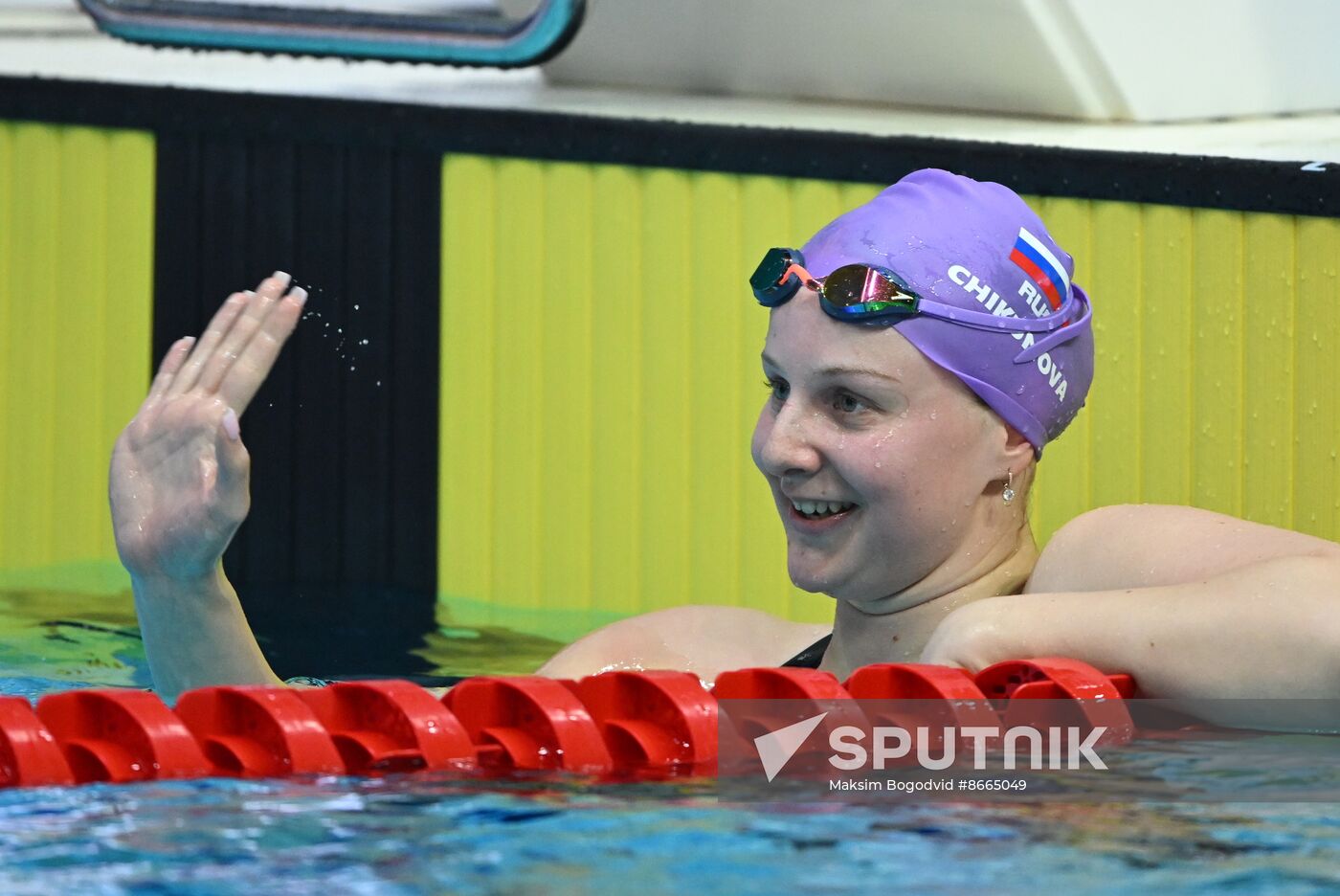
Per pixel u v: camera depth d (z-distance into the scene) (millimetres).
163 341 11930
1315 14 13000
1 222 11812
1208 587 5555
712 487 12039
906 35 12719
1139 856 3801
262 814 4293
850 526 6258
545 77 13523
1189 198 11820
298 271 11945
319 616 10781
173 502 6355
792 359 6219
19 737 4812
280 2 13148
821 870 3693
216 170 11867
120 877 3688
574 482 12070
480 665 9031
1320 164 11734
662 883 3598
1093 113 13086
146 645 6629
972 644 5789
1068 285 6625
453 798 4469
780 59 13109
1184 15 12711
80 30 14312
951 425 6191
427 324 12039
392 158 11977
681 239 12016
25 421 11859
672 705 5113
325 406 11953
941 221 6324
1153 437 11891
